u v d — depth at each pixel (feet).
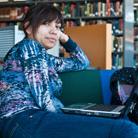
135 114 4.26
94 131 3.47
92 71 6.06
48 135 3.67
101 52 6.79
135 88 4.50
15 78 4.37
